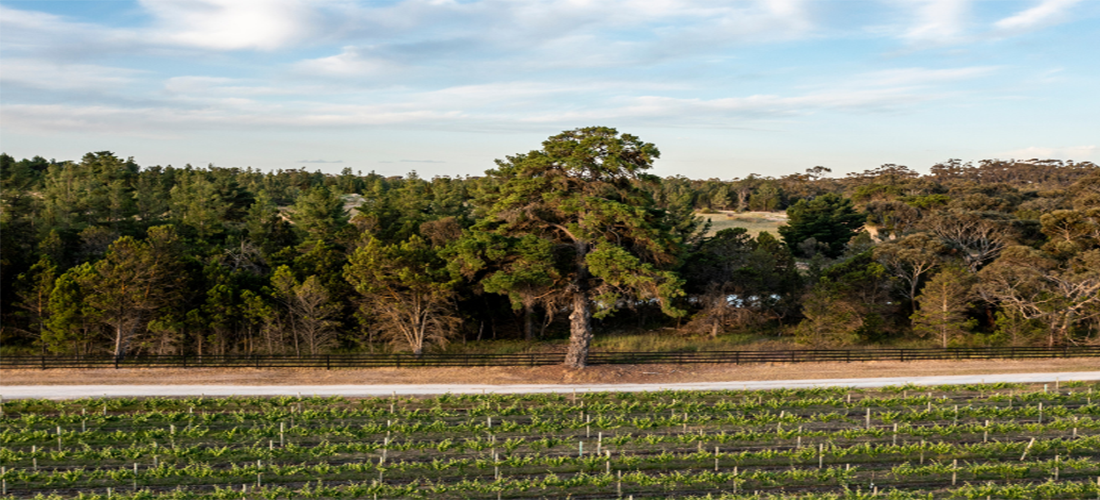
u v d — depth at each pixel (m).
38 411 28.91
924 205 78.50
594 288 37.75
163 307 44.22
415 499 22.67
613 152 33.75
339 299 47.59
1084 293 44.34
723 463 25.56
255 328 48.66
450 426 28.12
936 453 26.47
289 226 72.25
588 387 33.88
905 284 55.34
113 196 67.12
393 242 56.22
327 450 25.61
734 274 53.25
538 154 34.94
